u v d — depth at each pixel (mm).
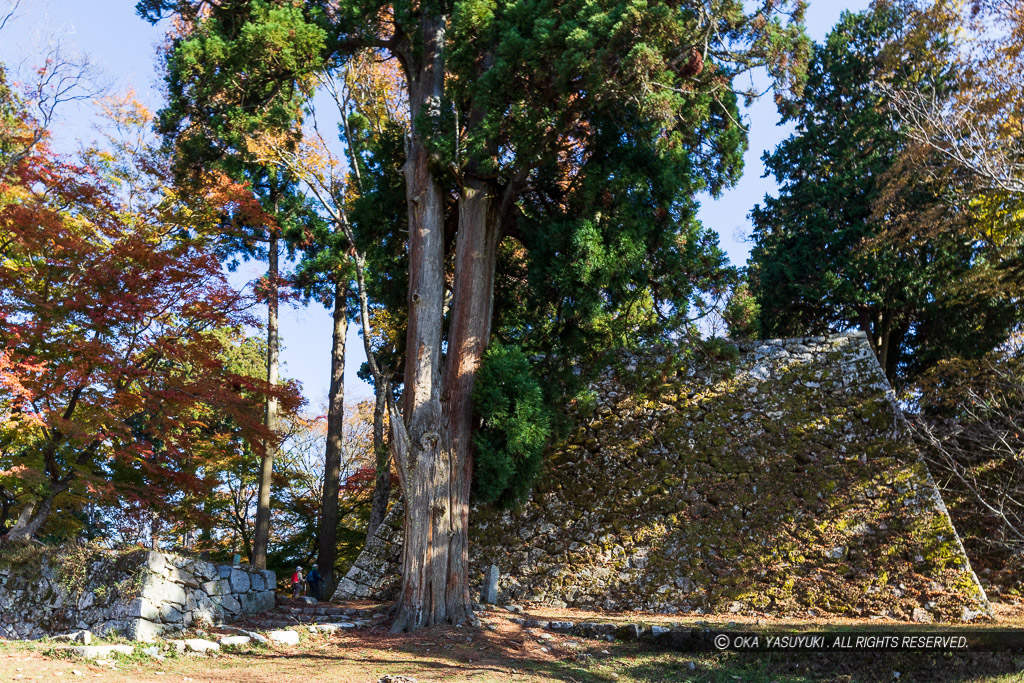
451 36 14102
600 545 16391
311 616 14320
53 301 13602
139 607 11820
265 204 20312
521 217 15461
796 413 16891
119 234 14609
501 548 17109
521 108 13828
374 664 10695
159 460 15758
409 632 12781
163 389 14336
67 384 13320
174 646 11148
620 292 14648
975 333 22844
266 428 15617
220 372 15297
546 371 15789
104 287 13727
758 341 18234
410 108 15508
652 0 12625
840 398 16797
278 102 16141
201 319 14891
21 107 17266
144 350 14734
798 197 25859
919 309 23500
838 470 15812
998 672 10656
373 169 17031
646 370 17375
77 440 14055
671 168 15070
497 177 15055
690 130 14602
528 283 15609
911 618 13734
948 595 13828
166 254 14461
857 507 15250
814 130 26203
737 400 17531
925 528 14602
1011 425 17266
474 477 14328
